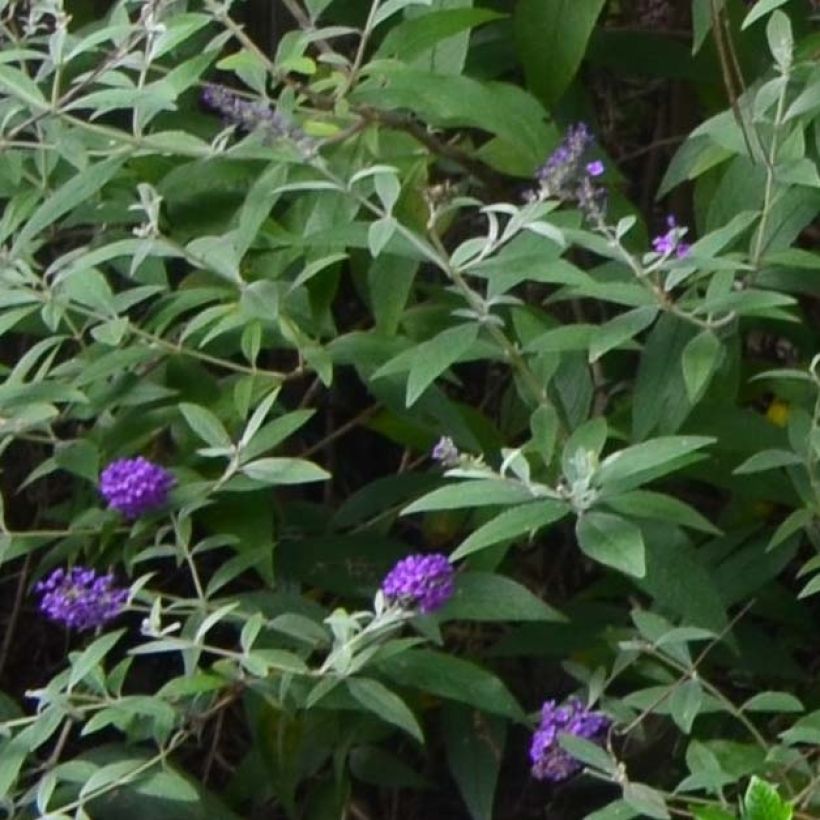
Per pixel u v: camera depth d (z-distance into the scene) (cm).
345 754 204
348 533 211
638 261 195
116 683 194
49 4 198
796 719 208
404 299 199
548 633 206
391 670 194
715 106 215
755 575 204
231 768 219
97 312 197
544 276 189
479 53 212
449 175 214
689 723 189
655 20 221
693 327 196
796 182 193
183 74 197
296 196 206
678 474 201
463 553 181
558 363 196
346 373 223
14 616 228
